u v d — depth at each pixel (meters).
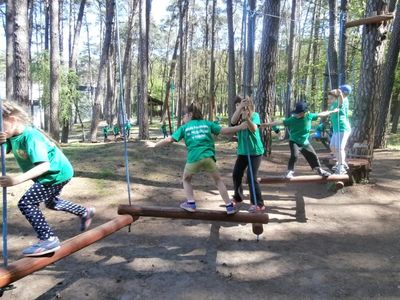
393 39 15.21
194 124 5.06
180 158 11.54
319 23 27.52
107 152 11.88
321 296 4.14
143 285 4.33
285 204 7.38
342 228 6.18
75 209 4.17
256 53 47.25
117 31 4.73
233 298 4.07
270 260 4.97
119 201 7.42
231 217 4.81
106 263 4.86
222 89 57.34
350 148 8.88
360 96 8.73
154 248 5.32
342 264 4.90
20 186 8.11
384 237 5.84
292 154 7.09
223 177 9.73
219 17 47.03
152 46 60.97
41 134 3.55
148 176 9.30
